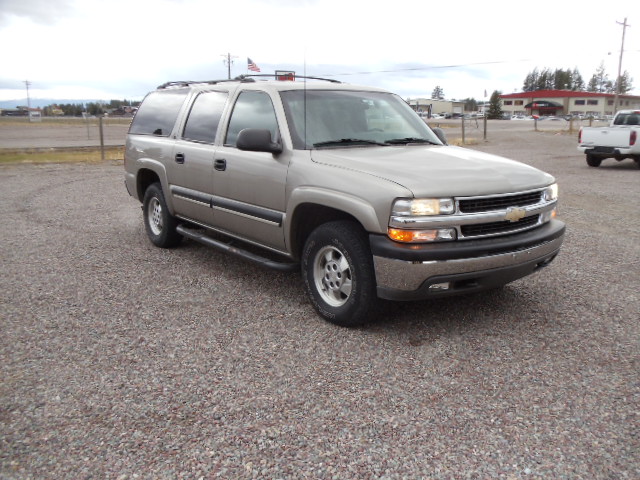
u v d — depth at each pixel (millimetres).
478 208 3805
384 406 3092
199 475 2525
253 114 4961
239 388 3283
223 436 2814
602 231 7586
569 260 6082
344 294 4191
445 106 115500
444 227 3676
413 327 4184
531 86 162125
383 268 3715
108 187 11758
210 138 5434
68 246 6602
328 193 3996
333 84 5258
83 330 4109
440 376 3434
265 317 4383
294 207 4293
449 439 2793
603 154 15562
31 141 28516
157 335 4027
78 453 2674
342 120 4805
